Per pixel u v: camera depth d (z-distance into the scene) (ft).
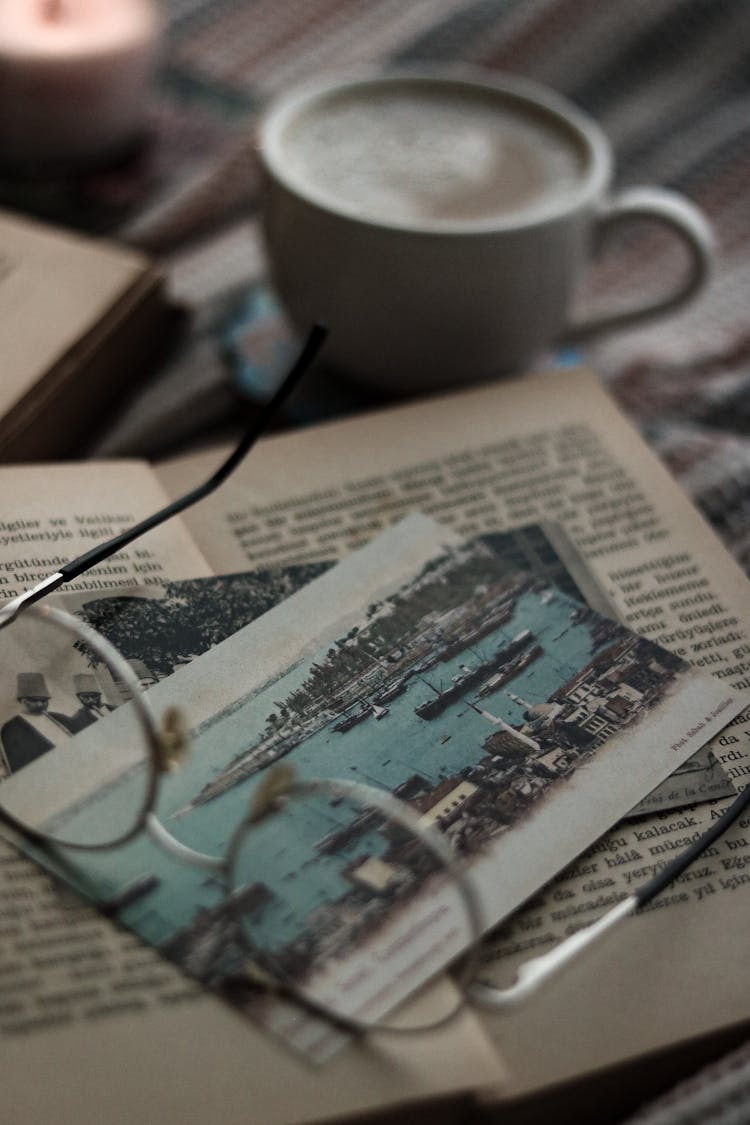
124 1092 1.42
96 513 1.73
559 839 1.57
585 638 1.70
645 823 1.60
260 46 2.46
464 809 1.58
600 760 1.62
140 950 1.48
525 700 1.65
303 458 1.83
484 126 2.00
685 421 2.05
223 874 1.52
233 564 1.74
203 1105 1.42
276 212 1.89
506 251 1.84
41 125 2.16
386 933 1.50
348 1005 1.47
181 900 1.51
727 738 1.65
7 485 1.72
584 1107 1.51
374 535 1.78
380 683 1.65
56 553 1.69
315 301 1.90
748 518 1.90
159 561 1.71
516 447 1.86
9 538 1.69
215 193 2.22
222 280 2.15
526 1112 1.49
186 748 1.52
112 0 2.22
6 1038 1.43
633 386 2.07
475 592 1.73
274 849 1.53
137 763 1.56
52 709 1.59
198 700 1.62
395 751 1.61
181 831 1.54
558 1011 1.50
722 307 2.20
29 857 1.52
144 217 2.20
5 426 1.78
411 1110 1.44
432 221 1.86
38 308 1.88
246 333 2.05
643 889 1.55
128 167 2.26
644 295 2.22
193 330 2.06
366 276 1.86
